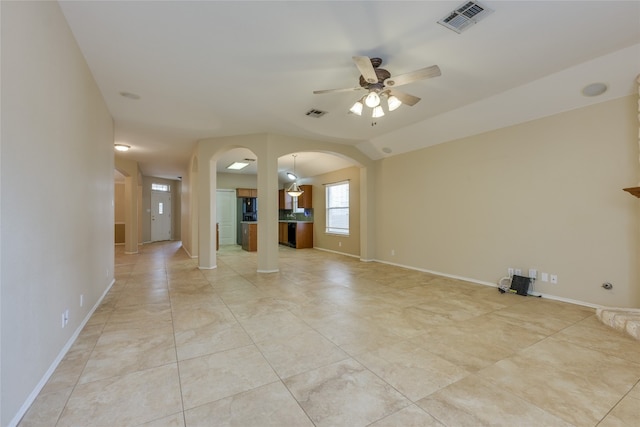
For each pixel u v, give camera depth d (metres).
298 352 2.32
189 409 1.64
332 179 8.33
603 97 3.25
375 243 6.73
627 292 3.14
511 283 4.06
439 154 5.21
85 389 1.82
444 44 2.62
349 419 1.57
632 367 2.10
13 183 1.49
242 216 10.78
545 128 3.77
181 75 3.14
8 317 1.44
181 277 4.99
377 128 5.05
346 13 2.20
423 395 1.78
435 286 4.41
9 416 1.44
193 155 6.62
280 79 3.24
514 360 2.20
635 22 2.35
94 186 3.23
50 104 1.96
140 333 2.67
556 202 3.68
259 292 4.08
